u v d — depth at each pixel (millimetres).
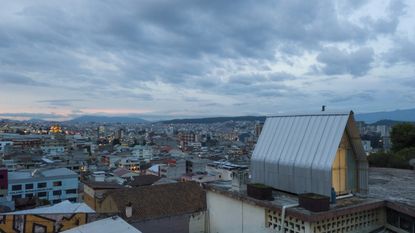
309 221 10336
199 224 16266
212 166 100750
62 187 68000
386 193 13602
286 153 13570
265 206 12148
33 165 94312
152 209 22672
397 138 34906
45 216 17219
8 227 17047
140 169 113438
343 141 12758
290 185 13133
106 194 25844
